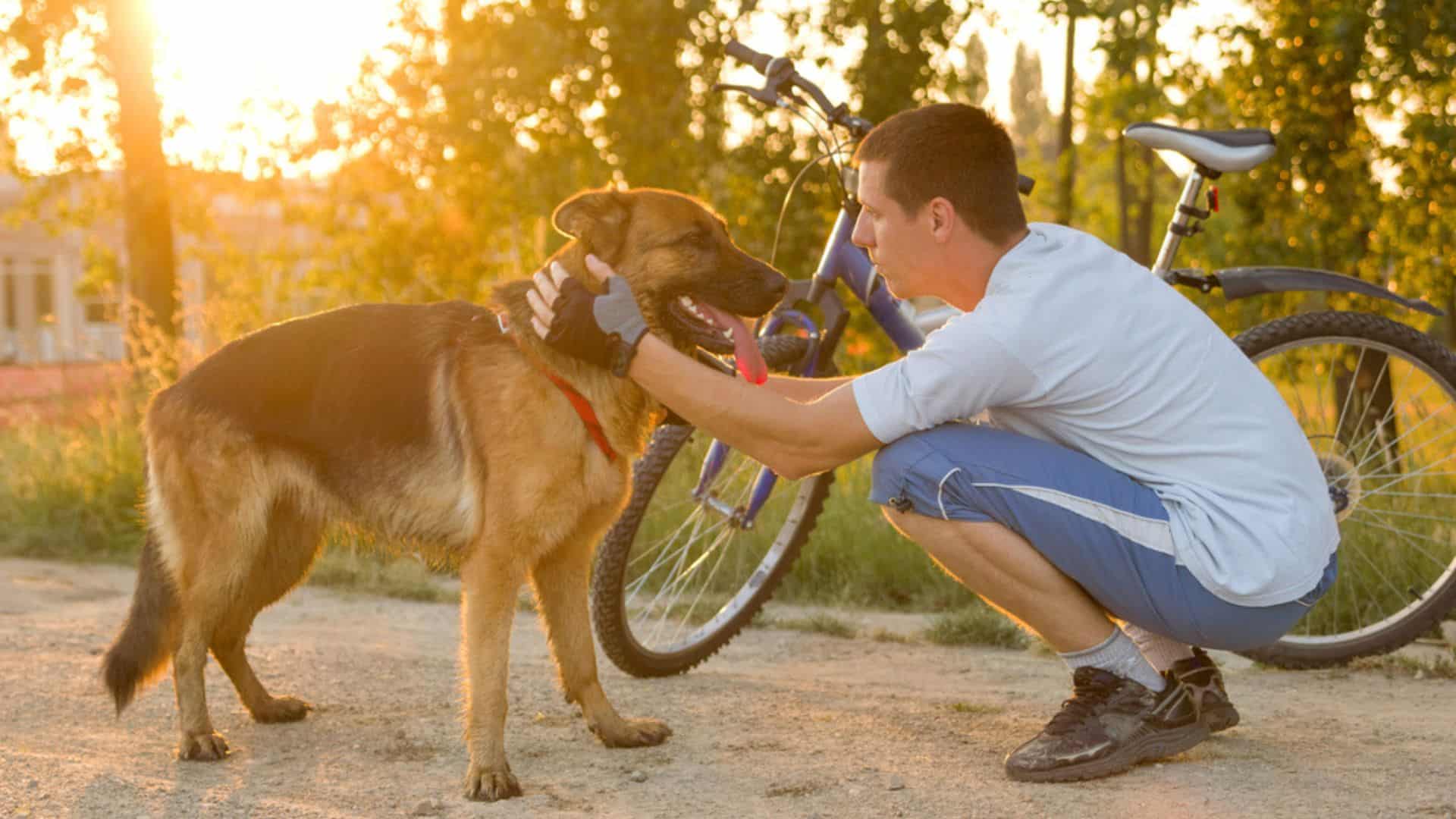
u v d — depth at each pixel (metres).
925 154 3.04
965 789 3.01
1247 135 4.00
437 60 10.98
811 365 4.26
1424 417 4.22
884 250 3.16
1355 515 4.41
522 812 2.94
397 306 3.64
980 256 3.09
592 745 3.52
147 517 3.65
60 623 5.33
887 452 3.15
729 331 3.55
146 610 3.56
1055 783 3.04
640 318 3.12
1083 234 3.13
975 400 3.01
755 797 3.01
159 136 11.16
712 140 11.24
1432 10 7.27
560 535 3.27
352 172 11.87
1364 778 3.01
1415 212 8.54
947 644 4.89
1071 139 12.27
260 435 3.52
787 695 4.03
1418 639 4.51
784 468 3.17
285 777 3.26
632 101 10.96
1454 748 3.26
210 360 3.65
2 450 8.64
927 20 10.56
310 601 5.96
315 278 12.28
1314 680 4.11
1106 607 3.15
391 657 4.67
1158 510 3.00
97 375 10.55
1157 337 3.00
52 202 16.12
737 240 11.18
